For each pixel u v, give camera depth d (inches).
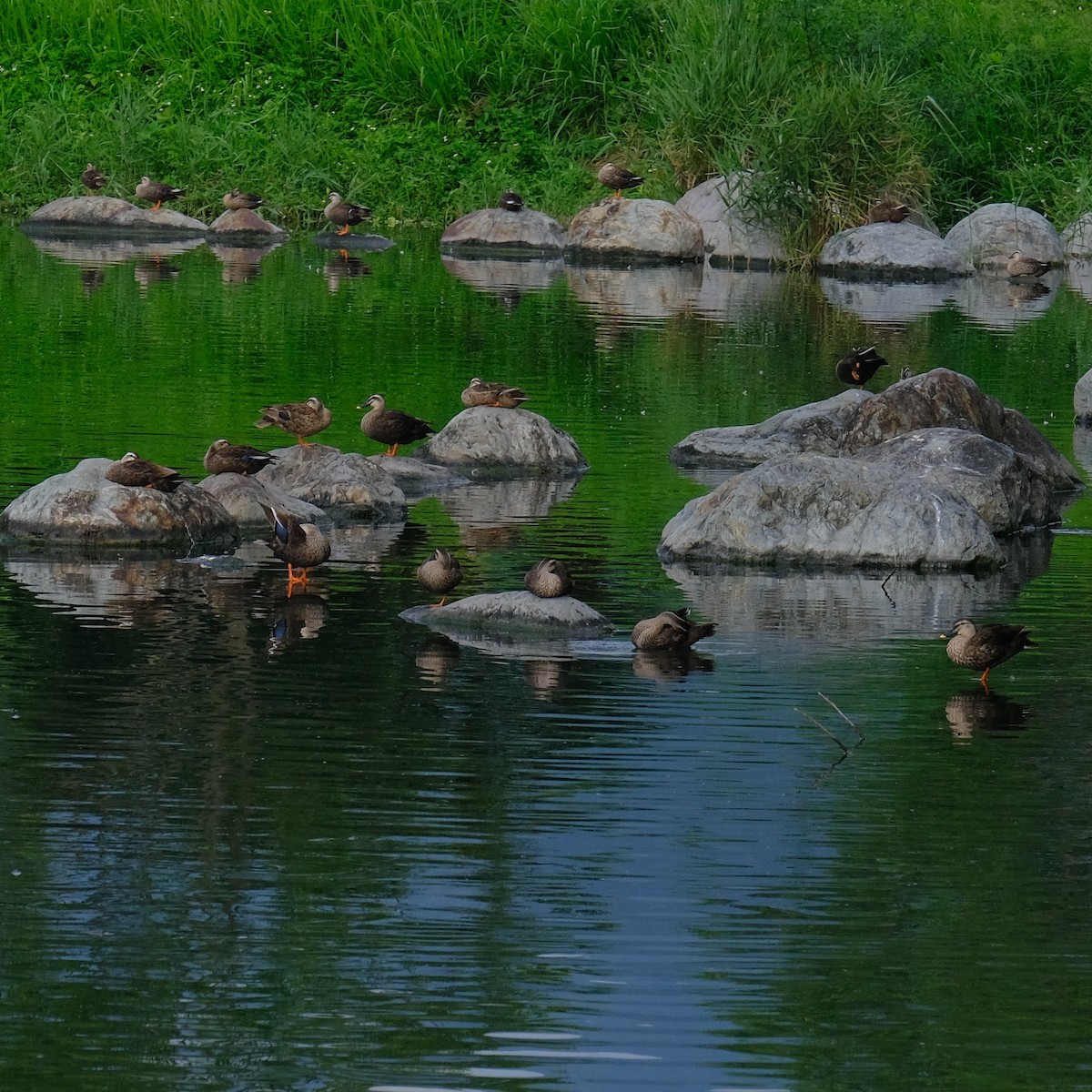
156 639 589.9
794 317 1366.9
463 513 788.6
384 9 2020.2
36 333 1184.2
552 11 1961.1
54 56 1971.0
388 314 1316.4
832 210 1690.5
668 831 443.8
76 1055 339.9
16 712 517.3
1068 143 1819.6
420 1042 345.7
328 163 1879.9
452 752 494.0
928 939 389.1
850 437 867.4
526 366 1130.7
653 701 540.4
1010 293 1546.5
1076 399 1029.2
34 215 1755.7
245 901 401.4
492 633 608.1
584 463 890.7
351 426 951.6
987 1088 333.1
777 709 536.4
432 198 1883.6
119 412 957.2
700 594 664.4
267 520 746.8
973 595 673.0
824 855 430.9
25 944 379.6
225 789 463.8
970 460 787.4
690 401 1035.3
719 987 367.6
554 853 429.4
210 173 1852.9
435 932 389.1
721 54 1792.6
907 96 1766.7
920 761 494.9
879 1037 349.4
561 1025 352.8
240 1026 350.3
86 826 438.6
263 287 1429.6
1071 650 603.5
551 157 1879.9
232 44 1987.0
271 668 562.9
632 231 1692.9
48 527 705.6
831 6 1863.9
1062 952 384.5
